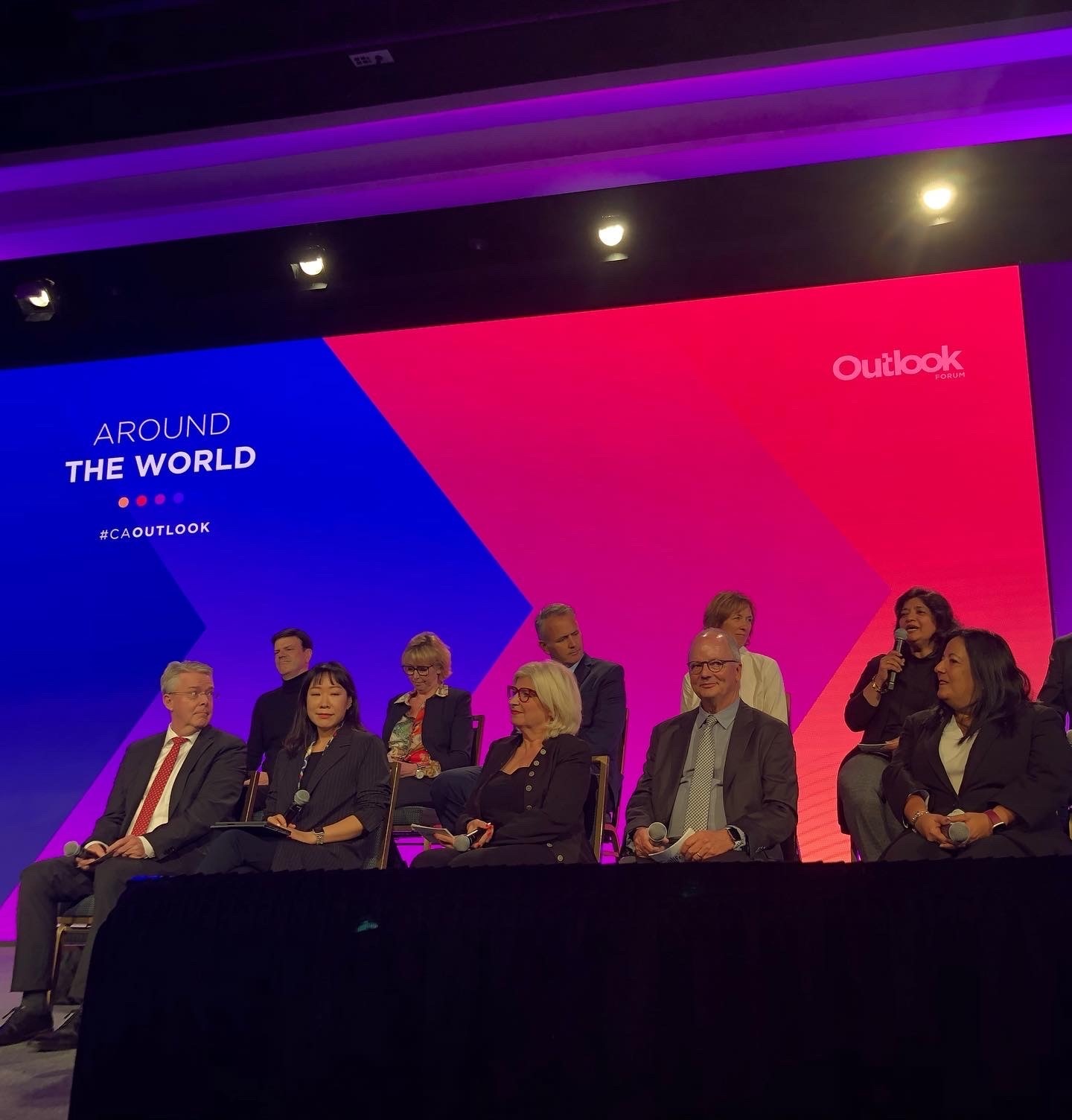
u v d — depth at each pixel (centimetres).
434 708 446
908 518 457
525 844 310
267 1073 231
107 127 456
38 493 525
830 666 454
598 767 346
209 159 488
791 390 476
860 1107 211
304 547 502
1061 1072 209
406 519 498
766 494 471
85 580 513
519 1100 220
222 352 525
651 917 225
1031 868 219
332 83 438
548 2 408
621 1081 217
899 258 476
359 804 358
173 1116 232
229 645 498
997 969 213
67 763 495
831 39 419
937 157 451
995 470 454
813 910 221
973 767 299
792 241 475
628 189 475
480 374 504
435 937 232
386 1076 227
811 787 447
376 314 516
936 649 380
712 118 466
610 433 489
